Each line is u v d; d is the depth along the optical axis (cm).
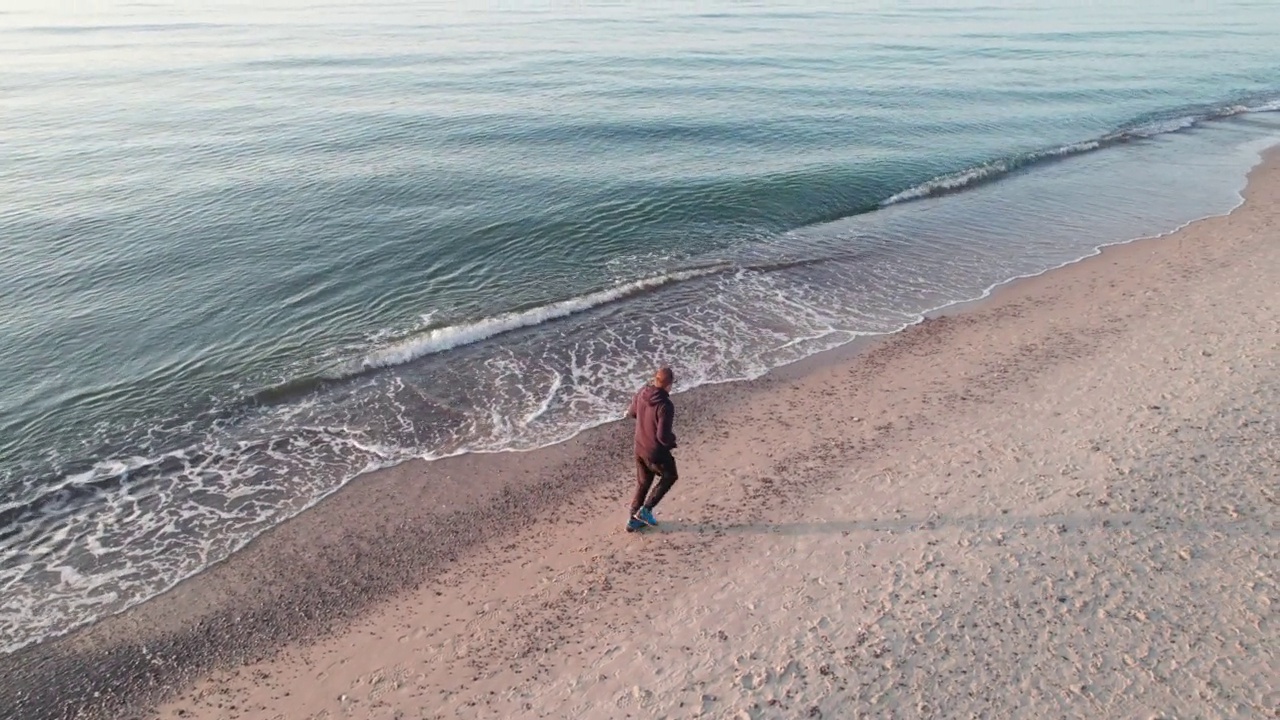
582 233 1923
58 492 988
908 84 4000
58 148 2748
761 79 4194
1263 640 655
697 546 857
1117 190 2241
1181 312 1382
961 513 866
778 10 8775
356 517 946
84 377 1267
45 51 5734
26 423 1137
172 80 4281
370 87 4003
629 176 2362
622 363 1313
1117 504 851
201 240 1869
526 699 670
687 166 2491
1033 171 2498
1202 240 1772
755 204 2120
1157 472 902
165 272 1692
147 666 740
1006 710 611
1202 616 688
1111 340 1300
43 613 802
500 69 4594
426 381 1259
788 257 1786
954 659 665
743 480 981
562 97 3684
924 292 1584
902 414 1123
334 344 1384
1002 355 1290
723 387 1233
